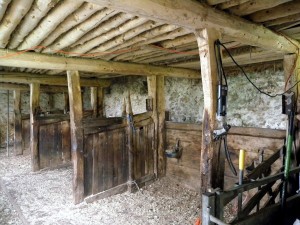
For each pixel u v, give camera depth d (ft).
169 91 16.47
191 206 11.73
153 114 14.43
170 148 14.80
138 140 13.79
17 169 17.88
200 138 13.16
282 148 8.55
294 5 5.56
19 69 14.43
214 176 5.75
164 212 11.18
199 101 14.75
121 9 4.35
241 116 13.05
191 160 13.67
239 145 11.48
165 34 7.59
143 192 13.37
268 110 11.91
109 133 12.72
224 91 5.65
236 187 5.67
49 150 17.89
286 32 7.72
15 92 21.75
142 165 14.08
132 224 10.15
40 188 14.02
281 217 7.16
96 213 11.03
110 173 12.84
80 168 11.60
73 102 11.38
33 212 11.05
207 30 5.40
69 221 10.30
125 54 10.36
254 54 9.36
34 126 17.02
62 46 8.84
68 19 6.30
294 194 8.62
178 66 13.35
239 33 6.12
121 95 20.22
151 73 12.90
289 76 8.63
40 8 5.38
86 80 19.25
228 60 10.98
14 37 7.64
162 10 4.50
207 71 5.51
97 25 6.97
